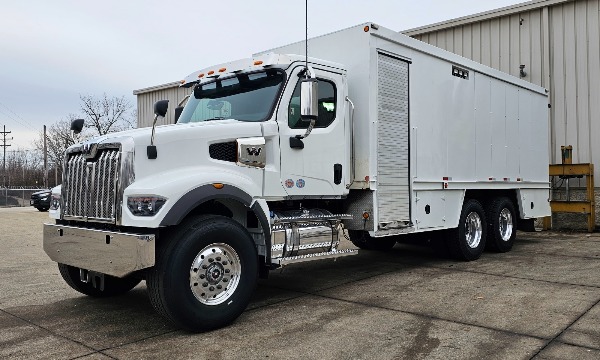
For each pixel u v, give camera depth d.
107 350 4.22
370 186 6.62
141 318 5.22
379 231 6.77
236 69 6.32
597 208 13.25
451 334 4.56
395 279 7.14
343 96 6.58
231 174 5.21
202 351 4.17
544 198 11.25
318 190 6.18
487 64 15.12
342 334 4.59
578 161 13.58
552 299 5.79
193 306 4.57
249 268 5.04
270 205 6.15
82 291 5.91
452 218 8.27
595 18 13.35
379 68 6.89
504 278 7.07
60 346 4.33
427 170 7.71
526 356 3.99
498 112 9.62
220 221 4.86
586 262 8.32
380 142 6.84
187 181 4.70
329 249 6.30
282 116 5.81
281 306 5.66
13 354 4.13
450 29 15.90
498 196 9.80
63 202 5.44
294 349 4.20
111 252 4.55
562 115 13.84
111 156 4.79
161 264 4.49
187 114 6.61
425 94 7.73
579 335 4.49
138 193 4.52
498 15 14.75
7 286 6.87
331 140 6.36
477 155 8.95
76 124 5.72
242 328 4.82
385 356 4.02
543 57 14.14
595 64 13.35
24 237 13.47
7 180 79.56
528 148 10.65
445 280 7.01
